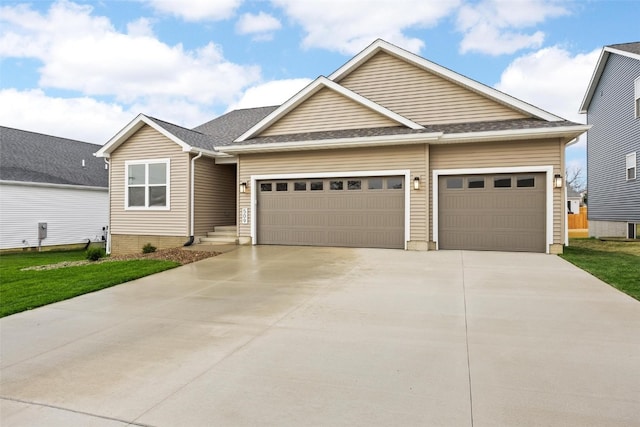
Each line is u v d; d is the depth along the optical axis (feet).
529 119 36.19
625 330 14.71
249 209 41.50
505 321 15.98
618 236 57.26
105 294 22.07
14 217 57.98
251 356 12.83
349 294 20.79
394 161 36.42
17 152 64.28
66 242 64.95
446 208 35.88
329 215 38.86
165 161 44.09
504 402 9.57
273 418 9.07
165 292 22.26
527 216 33.99
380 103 41.29
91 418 9.26
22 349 13.99
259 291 21.93
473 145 35.01
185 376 11.43
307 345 13.73
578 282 22.71
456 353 12.77
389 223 36.91
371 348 13.34
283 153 40.09
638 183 51.08
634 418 8.80
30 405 9.97
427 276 24.85
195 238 43.86
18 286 24.13
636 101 51.52
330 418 9.01
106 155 46.26
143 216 45.21
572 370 11.35
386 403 9.64
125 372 11.84
